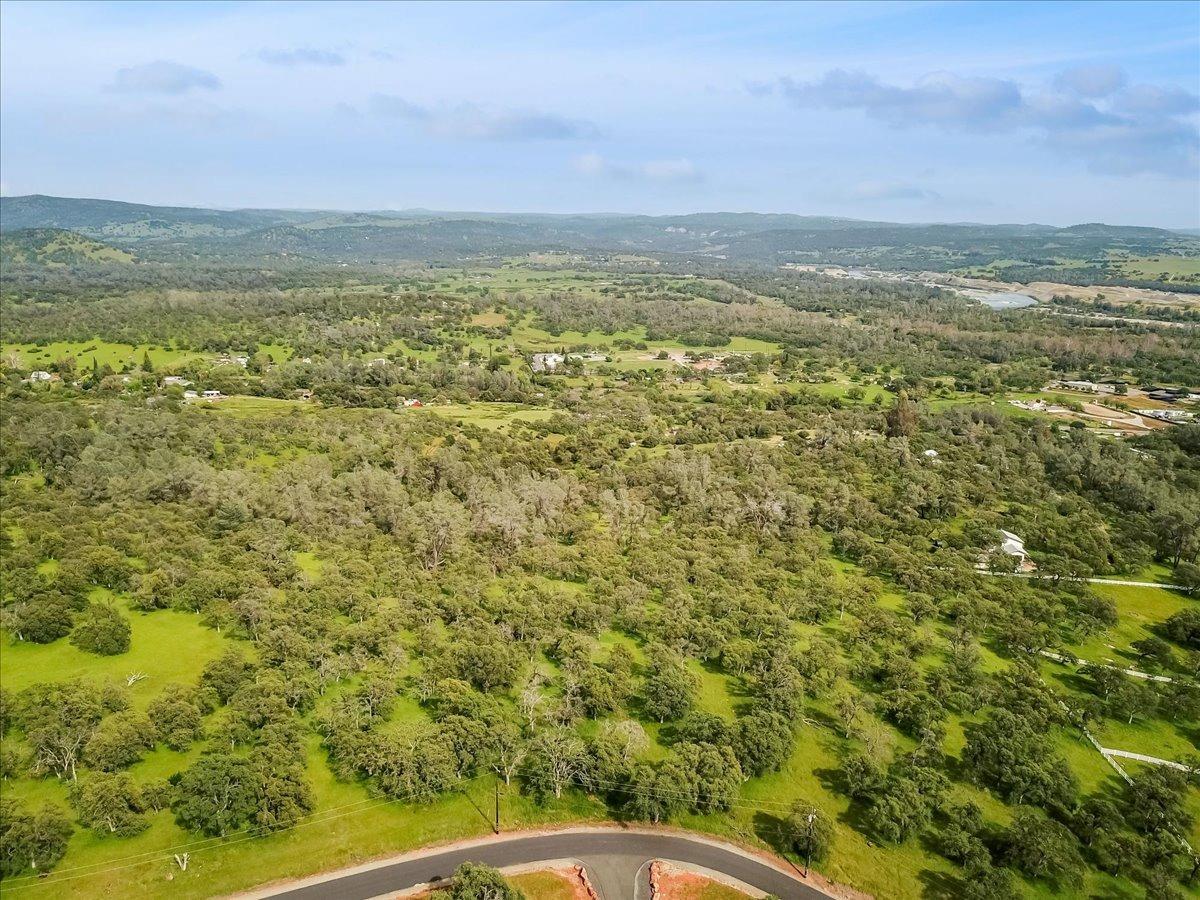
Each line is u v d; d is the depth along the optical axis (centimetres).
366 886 6097
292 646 8612
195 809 6275
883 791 7144
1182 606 11550
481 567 11231
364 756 7069
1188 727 8644
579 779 7206
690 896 6150
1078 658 9944
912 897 6216
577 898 6103
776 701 8319
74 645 8906
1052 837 6494
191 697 7806
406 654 9156
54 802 6562
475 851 6525
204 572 10350
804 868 6494
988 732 8038
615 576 11081
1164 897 6050
